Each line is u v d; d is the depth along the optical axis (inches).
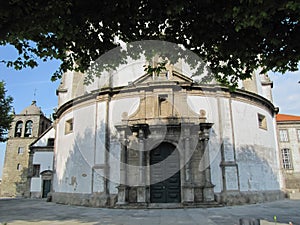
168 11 231.3
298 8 205.3
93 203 723.4
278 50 259.3
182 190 687.7
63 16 223.9
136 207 655.1
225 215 519.5
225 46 277.6
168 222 445.1
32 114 1721.2
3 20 217.5
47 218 521.3
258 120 871.1
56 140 1002.7
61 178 887.7
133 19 256.4
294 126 1565.0
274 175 874.1
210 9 239.0
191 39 294.2
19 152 1654.8
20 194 1581.0
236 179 729.0
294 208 625.6
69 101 896.9
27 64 290.4
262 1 195.8
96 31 285.9
